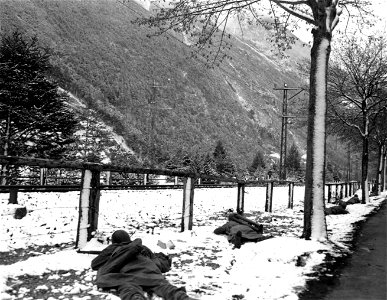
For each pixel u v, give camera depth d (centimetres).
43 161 531
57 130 2444
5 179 1875
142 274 445
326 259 652
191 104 19025
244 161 12400
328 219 1284
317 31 835
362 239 871
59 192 1655
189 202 865
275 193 2762
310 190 800
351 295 474
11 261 544
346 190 2566
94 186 623
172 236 774
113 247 504
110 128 8600
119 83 15562
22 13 15500
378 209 1686
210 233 852
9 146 2231
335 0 842
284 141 3997
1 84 2177
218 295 450
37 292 425
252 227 815
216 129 17362
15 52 2298
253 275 551
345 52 2184
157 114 13975
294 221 1177
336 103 2259
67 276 483
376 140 3070
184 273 537
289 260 623
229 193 2344
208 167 4422
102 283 437
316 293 479
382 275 567
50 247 637
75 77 11612
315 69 827
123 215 1080
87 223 611
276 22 1077
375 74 2100
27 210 1024
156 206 1377
